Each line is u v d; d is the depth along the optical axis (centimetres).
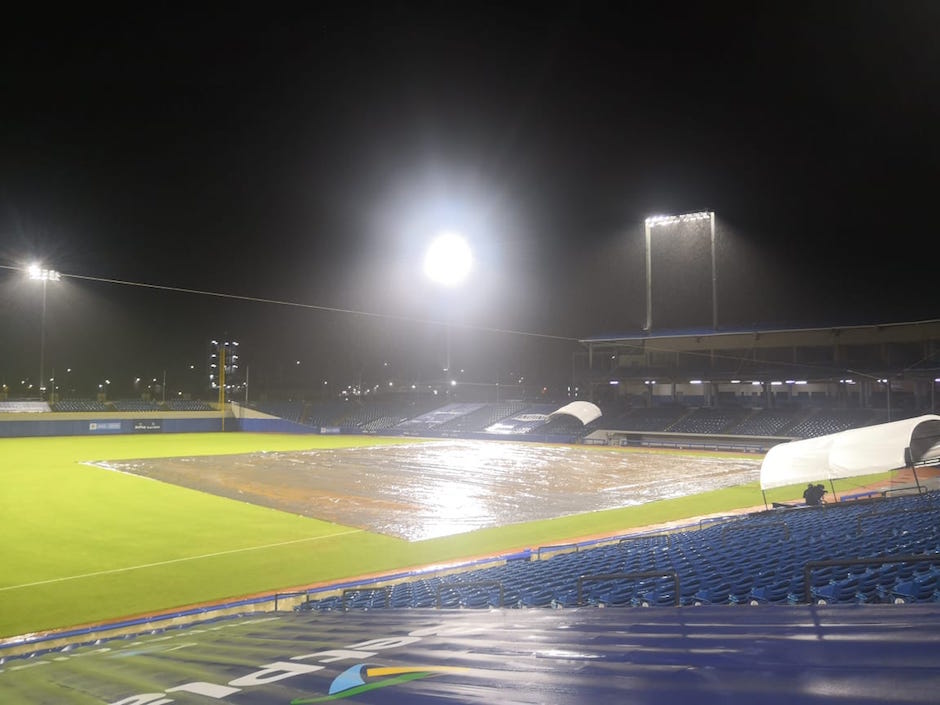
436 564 2058
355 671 516
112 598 1731
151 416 7775
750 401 6519
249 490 3497
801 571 869
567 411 6362
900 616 442
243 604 1609
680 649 433
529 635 582
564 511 2997
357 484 3734
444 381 13188
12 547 2238
